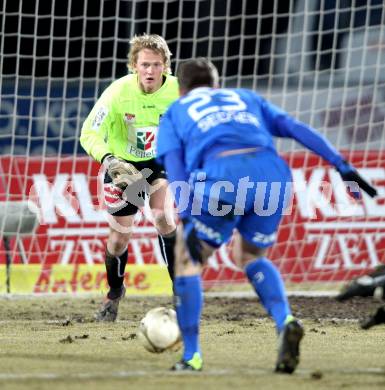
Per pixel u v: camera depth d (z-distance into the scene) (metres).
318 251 38.47
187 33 46.66
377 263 38.50
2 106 42.22
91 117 26.22
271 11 46.81
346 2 46.34
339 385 16.91
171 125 18.20
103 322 28.45
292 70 46.56
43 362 19.72
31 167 37.16
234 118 17.98
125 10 46.56
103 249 37.06
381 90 44.25
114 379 17.19
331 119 43.81
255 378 17.41
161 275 36.84
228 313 31.55
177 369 18.22
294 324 17.28
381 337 25.08
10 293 35.88
